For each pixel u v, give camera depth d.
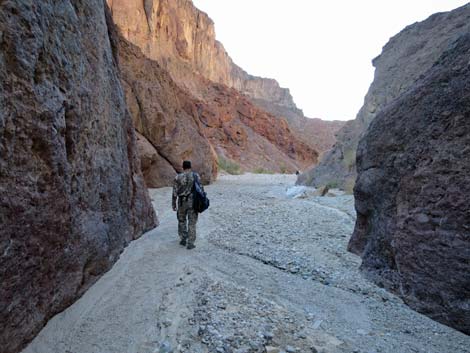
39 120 2.85
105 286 4.06
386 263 4.49
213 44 75.88
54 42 3.18
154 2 49.78
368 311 3.73
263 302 3.70
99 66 4.59
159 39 52.78
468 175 3.53
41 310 2.95
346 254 5.64
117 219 5.03
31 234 2.76
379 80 16.08
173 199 5.88
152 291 3.99
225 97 59.88
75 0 3.92
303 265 5.10
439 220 3.70
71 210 3.47
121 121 5.70
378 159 5.00
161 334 3.08
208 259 5.21
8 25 2.49
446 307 3.48
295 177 30.34
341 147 17.22
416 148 4.27
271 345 2.87
